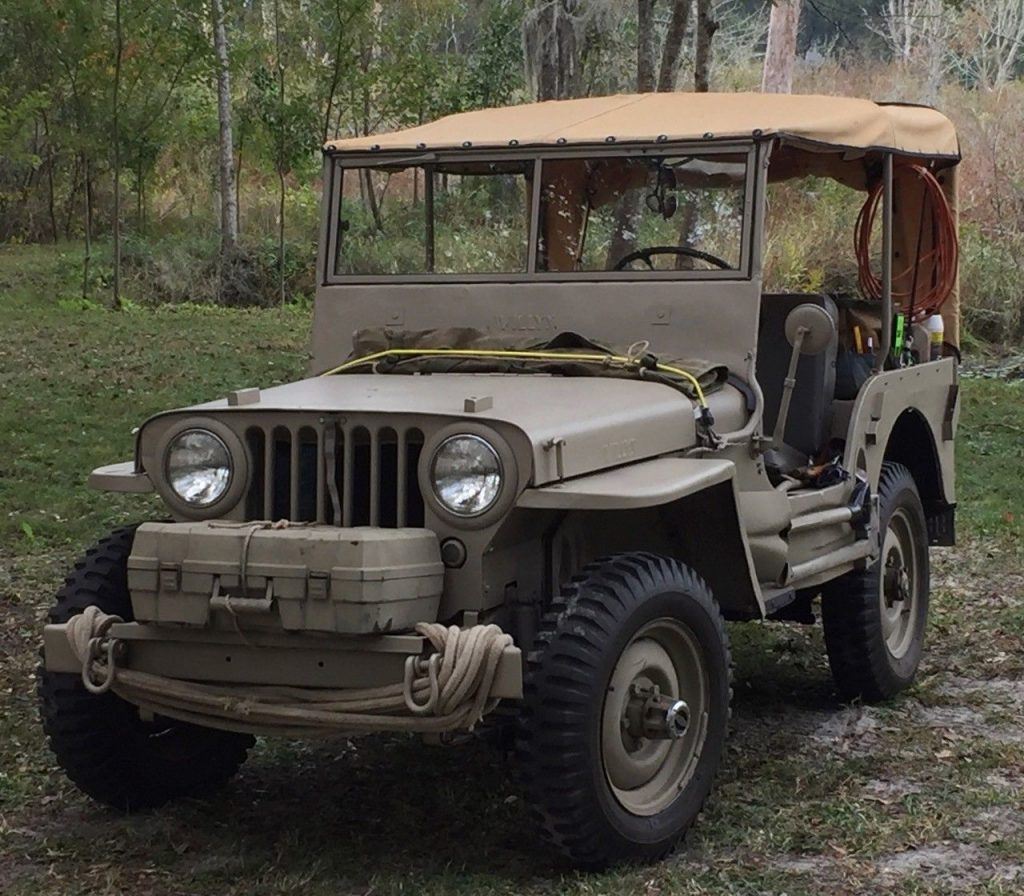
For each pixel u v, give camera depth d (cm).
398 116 2666
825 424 629
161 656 458
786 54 2225
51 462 1143
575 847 440
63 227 3036
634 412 480
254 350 1756
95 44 2389
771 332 625
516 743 433
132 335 1867
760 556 530
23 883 452
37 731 594
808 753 576
